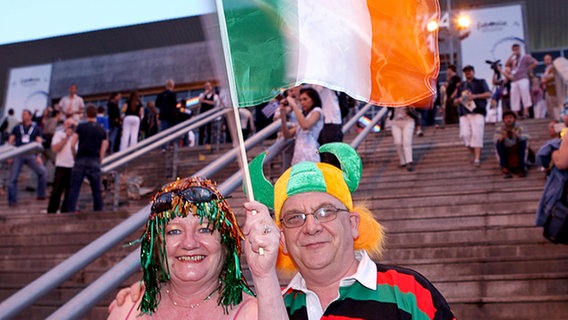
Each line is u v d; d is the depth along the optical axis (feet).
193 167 33.27
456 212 19.84
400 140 28.53
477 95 27.84
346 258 7.50
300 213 7.48
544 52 71.41
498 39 57.47
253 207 6.23
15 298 8.45
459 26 57.52
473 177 25.64
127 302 7.22
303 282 7.79
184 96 74.69
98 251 9.80
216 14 6.36
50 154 37.50
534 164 26.37
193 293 6.93
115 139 39.50
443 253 16.63
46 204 30.58
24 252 21.38
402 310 7.00
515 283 14.29
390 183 25.64
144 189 29.32
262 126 33.96
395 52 7.80
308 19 7.76
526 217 18.34
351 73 7.72
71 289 17.24
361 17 7.85
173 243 6.82
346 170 7.72
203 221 6.86
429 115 38.58
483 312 13.56
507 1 61.67
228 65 6.44
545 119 33.47
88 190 31.09
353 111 37.81
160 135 29.68
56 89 76.69
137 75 76.07
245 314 6.81
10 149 23.56
